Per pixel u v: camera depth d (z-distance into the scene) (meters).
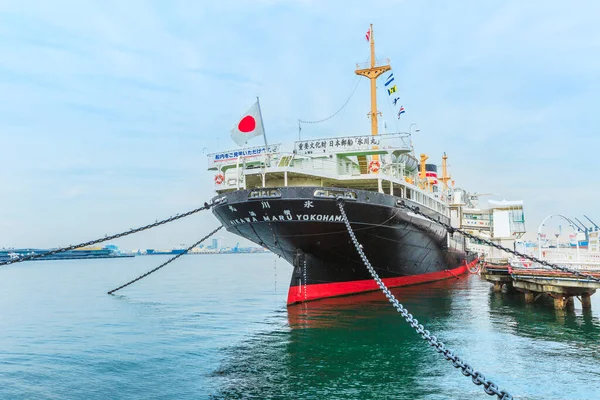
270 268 108.88
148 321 27.25
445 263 50.38
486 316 26.05
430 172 62.88
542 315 26.17
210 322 26.38
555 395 13.52
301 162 32.78
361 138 31.98
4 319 28.80
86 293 46.00
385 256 33.84
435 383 14.77
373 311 27.34
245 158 32.31
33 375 16.38
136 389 14.82
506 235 64.94
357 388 14.41
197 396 14.11
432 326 23.22
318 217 27.69
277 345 19.89
